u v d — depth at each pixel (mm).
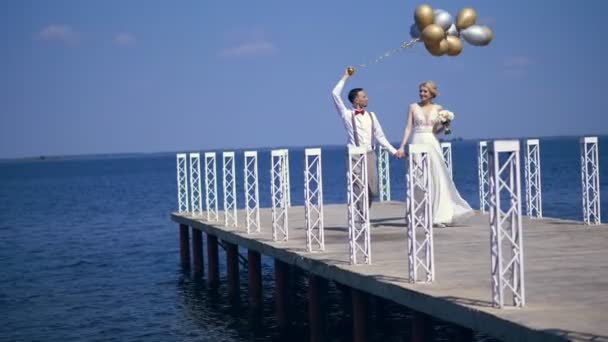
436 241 13992
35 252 30828
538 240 13969
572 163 96062
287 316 15945
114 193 73188
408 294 9680
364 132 15430
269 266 25844
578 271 10555
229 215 22453
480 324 8297
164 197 63156
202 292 20797
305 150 13453
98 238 35250
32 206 59344
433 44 15258
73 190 83688
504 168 8422
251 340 15523
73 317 18422
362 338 11539
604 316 7949
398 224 17125
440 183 15938
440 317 9000
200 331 16547
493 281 8453
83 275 24688
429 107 15836
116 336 16469
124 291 21562
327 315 17109
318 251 13539
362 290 10984
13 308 19641
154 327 17141
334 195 59531
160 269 25422
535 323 7695
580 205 39375
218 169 124625
